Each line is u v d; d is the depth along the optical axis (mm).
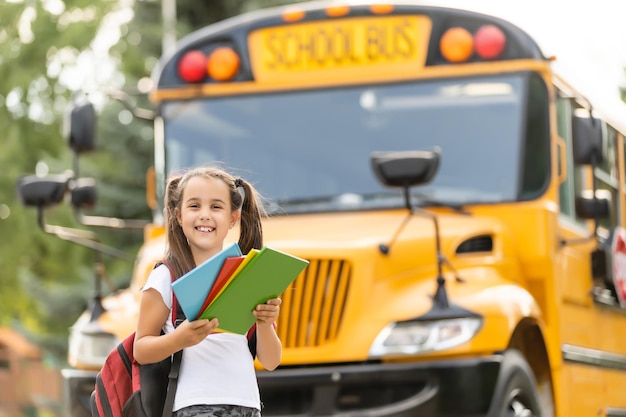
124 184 22797
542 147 9797
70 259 24922
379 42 10164
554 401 9461
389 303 8766
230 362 5613
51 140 26422
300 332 8711
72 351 9320
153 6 24656
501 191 9734
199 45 10500
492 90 9938
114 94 10461
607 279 10883
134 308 9344
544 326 9188
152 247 9742
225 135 10305
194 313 5379
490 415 8430
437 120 9977
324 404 8570
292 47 10305
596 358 10727
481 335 8516
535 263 9508
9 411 26516
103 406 5695
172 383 5598
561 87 10445
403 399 8539
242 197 5793
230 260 5262
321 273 8789
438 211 9703
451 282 8930
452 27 10070
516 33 9953
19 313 30062
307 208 9891
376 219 9562
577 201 10148
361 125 10086
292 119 10203
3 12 25828
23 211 25516
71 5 25641
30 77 25719
